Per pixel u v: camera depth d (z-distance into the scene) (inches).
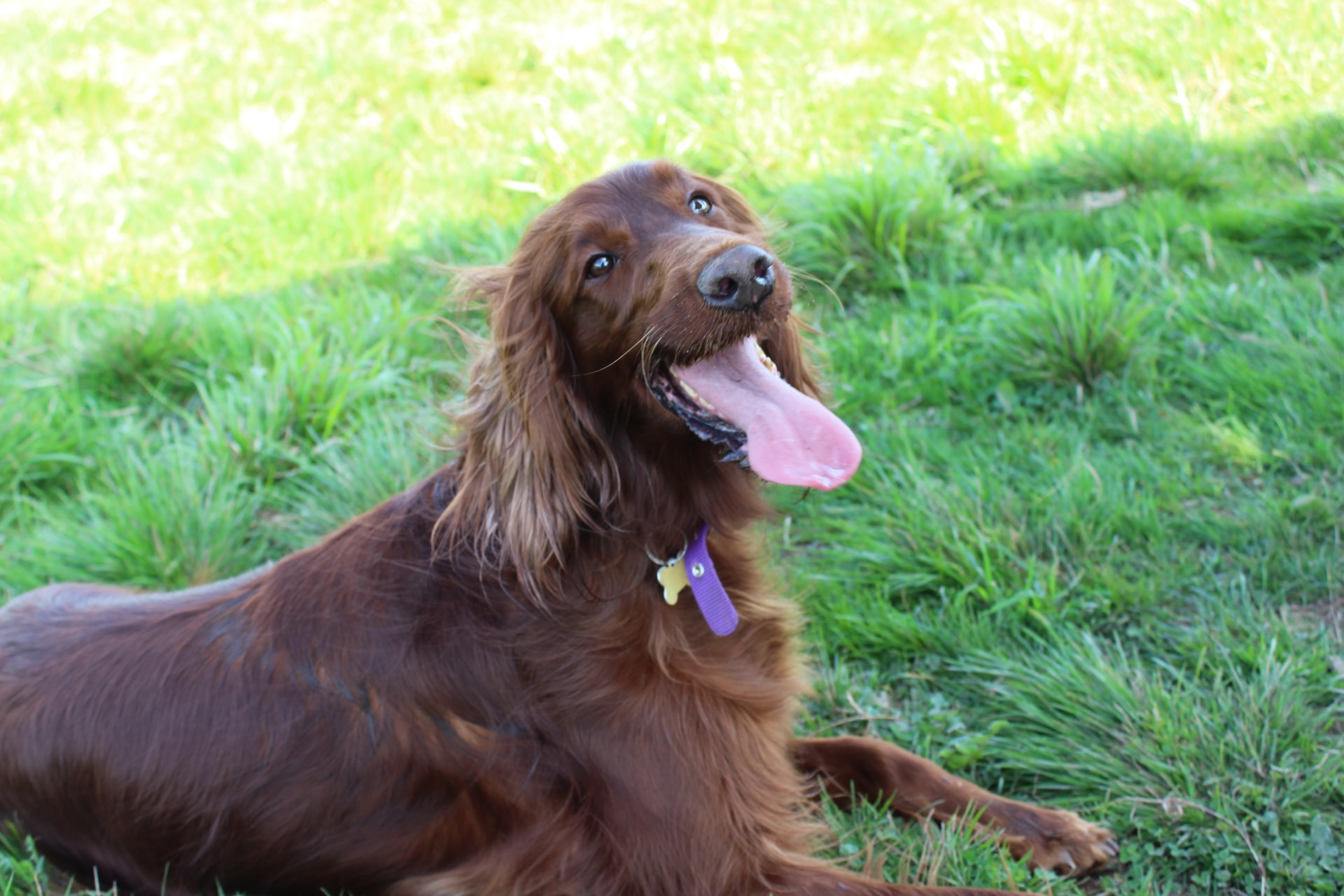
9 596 140.2
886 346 174.1
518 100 281.0
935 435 155.1
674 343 89.3
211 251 229.5
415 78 303.1
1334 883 91.4
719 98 246.8
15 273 227.9
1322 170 199.5
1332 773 99.2
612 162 233.5
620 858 92.7
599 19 322.3
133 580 142.6
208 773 95.1
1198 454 143.9
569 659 94.3
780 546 142.3
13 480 163.3
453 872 97.2
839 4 303.3
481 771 95.0
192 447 163.8
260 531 153.9
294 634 97.0
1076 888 97.0
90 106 312.0
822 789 107.5
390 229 228.7
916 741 114.8
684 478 99.8
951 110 235.5
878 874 97.0
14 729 101.0
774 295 89.2
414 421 158.9
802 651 119.9
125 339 188.2
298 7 379.6
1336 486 133.0
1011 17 272.4
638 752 93.3
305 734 94.6
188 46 350.6
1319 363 150.7
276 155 267.3
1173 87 238.8
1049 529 133.7
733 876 92.1
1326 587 120.7
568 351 96.4
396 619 96.0
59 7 393.1
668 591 97.4
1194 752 102.7
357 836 95.6
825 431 91.8
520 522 93.0
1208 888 95.0
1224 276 177.3
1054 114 235.6
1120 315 163.0
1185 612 122.1
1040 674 114.8
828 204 199.0
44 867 100.8
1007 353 164.7
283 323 184.2
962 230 195.5
